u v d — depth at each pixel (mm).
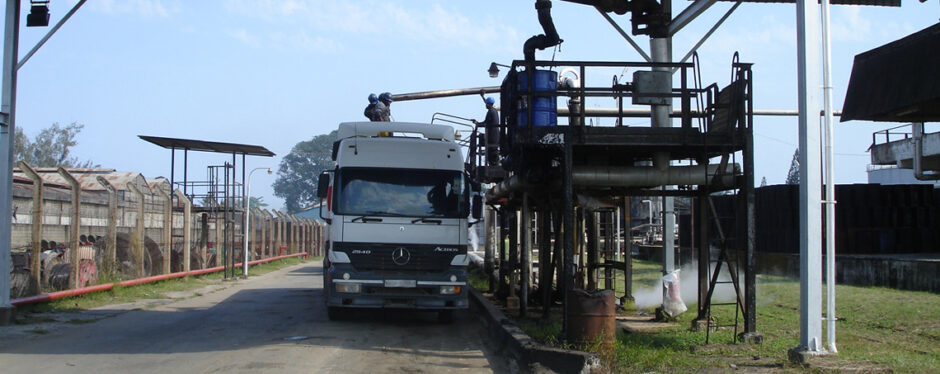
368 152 13477
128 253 20656
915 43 11625
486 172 15195
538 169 11320
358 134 14539
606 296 9047
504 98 12289
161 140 23578
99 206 22922
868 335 10508
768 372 7848
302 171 99375
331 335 12078
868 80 12703
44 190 19781
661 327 11766
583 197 11914
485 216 23031
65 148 59812
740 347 9406
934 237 24297
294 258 44594
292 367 9047
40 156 58062
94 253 18484
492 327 12531
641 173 10828
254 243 34938
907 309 12664
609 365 8336
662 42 13836
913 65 11594
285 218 43844
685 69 10578
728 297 16109
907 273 17078
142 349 10352
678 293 12758
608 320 9016
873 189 24156
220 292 21141
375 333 12508
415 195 13375
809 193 8453
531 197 12922
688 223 28781
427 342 11656
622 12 13688
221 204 27828
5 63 12492
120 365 9055
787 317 12516
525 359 9117
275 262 38312
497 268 19891
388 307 13102
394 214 13219
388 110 17688
